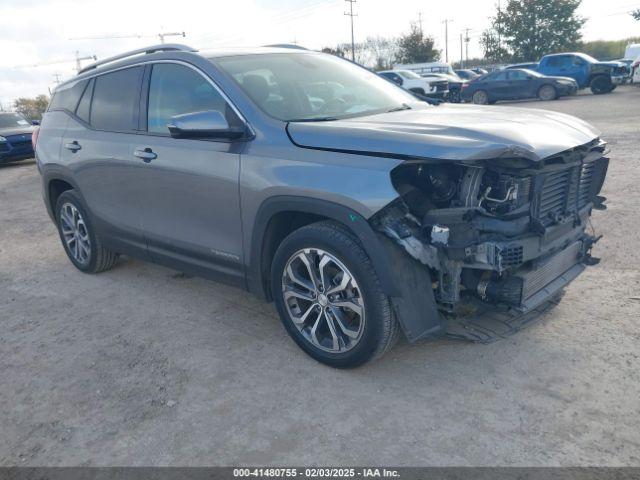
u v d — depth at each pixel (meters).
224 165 3.55
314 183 3.06
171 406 3.13
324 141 3.13
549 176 3.12
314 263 3.26
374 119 3.43
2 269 5.83
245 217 3.50
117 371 3.55
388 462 2.57
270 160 3.30
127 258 5.80
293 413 2.98
